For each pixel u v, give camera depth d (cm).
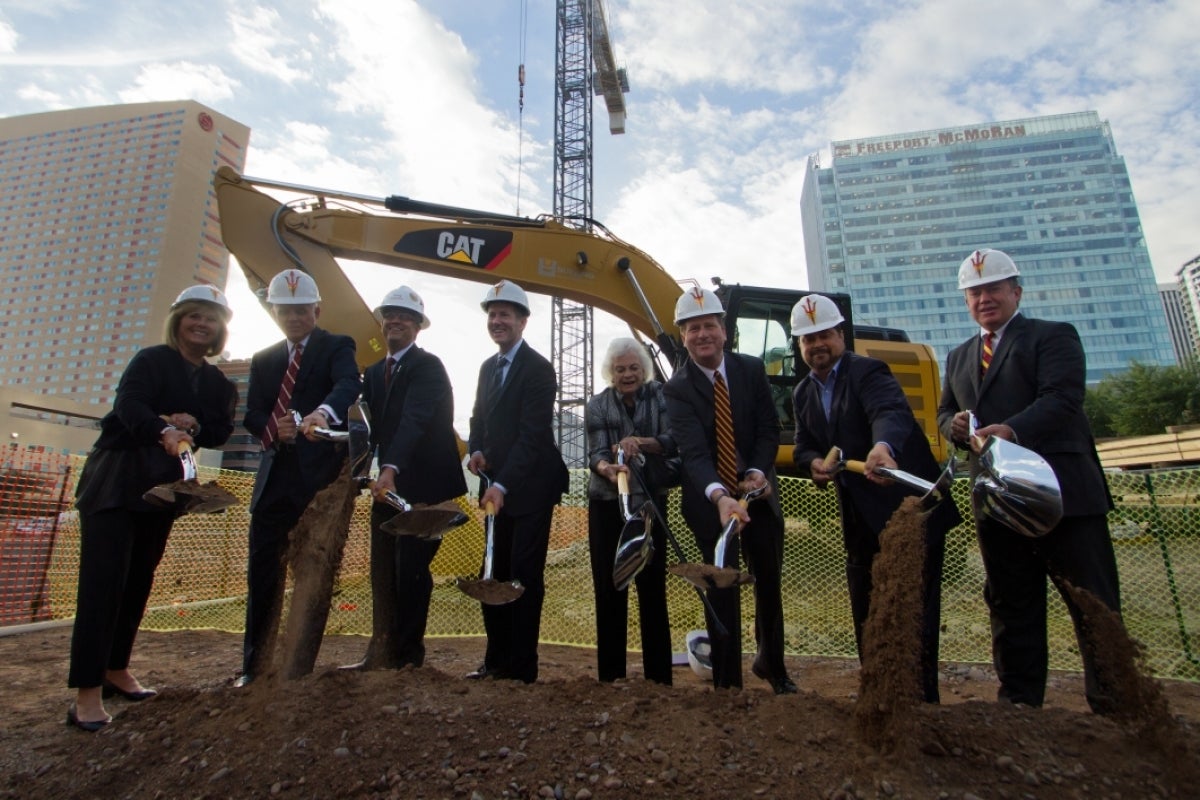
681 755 184
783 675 288
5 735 250
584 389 3294
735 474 279
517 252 720
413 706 213
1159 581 493
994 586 268
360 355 659
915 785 173
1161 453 1689
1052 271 9712
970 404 277
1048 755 190
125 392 270
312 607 247
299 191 690
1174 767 183
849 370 292
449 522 236
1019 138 10281
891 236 10419
